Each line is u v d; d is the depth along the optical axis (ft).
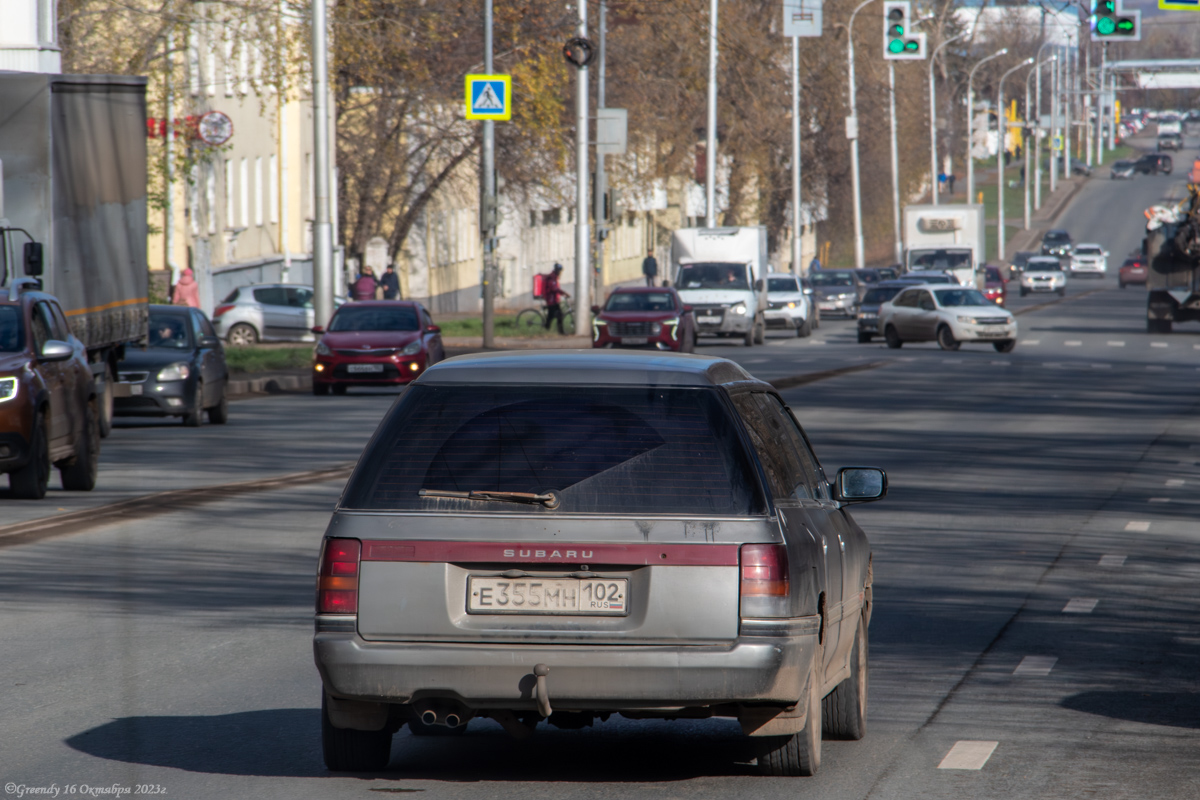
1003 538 106.11
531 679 46.01
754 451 47.98
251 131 449.06
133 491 129.49
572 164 447.83
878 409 205.77
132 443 169.17
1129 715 60.49
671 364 49.39
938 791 50.03
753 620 46.21
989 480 137.59
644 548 46.24
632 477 47.03
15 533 106.83
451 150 450.71
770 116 559.79
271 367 281.74
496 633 46.16
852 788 50.34
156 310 196.13
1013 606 83.10
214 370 194.80
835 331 463.83
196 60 326.03
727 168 620.49
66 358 126.93
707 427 47.67
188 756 54.24
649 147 507.30
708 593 46.16
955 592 87.04
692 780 51.31
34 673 67.21
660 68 500.74
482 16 378.12
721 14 501.15
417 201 454.81
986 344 376.27
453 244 556.10
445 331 386.11
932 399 221.66
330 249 274.57
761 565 46.39
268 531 107.86
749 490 47.16
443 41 349.00
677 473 47.14
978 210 519.60
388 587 46.47
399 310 251.80
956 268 513.45
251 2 303.89
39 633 75.61
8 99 156.66
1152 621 79.30
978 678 66.90
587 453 47.32
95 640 74.02
